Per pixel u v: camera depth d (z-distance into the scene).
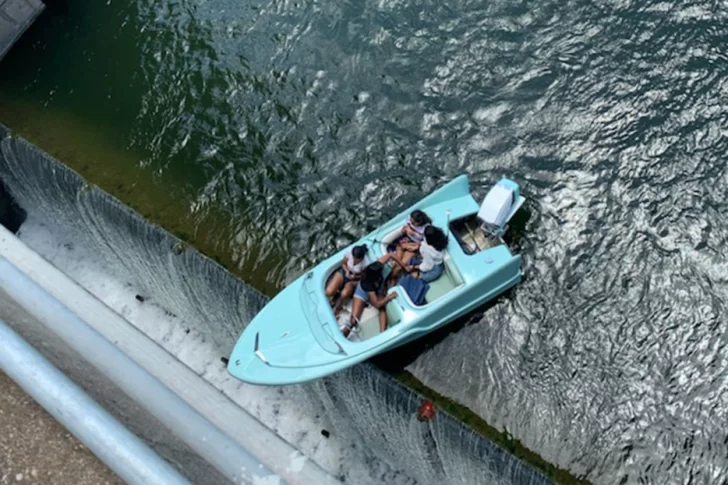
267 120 13.88
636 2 13.49
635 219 11.64
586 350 10.80
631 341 10.73
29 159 12.87
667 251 11.30
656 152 12.11
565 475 9.94
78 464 7.43
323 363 10.01
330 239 12.46
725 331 10.55
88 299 10.90
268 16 15.08
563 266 11.46
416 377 11.02
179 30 15.41
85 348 9.49
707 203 11.55
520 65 13.41
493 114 13.05
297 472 8.71
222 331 11.57
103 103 14.91
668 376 10.38
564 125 12.68
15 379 7.62
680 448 9.85
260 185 13.20
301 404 10.74
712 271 11.02
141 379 9.05
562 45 13.42
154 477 6.80
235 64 14.66
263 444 8.99
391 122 13.36
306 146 13.44
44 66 15.80
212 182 13.40
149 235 11.96
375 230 11.41
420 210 10.95
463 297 10.60
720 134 12.05
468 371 10.92
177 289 11.93
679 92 12.55
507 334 11.08
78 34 15.96
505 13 13.94
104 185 13.71
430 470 9.88
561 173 12.26
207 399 9.55
